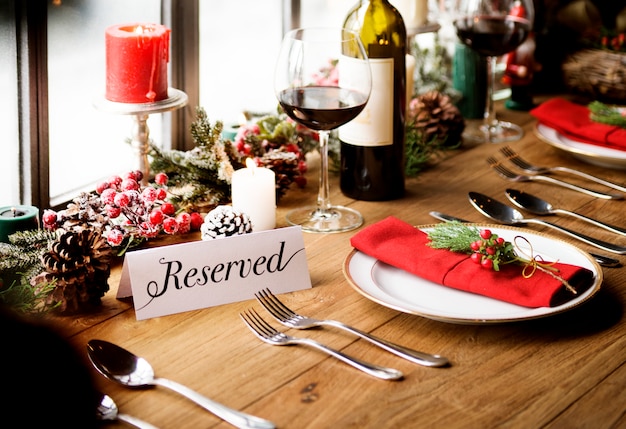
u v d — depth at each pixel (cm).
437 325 105
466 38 181
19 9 131
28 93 136
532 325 106
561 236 135
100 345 97
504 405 89
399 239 118
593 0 233
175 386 88
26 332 45
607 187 157
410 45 186
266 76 200
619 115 169
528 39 202
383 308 110
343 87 128
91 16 150
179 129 175
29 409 43
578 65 205
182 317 107
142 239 125
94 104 134
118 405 88
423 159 163
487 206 142
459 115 177
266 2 192
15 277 112
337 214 142
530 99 206
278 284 114
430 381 93
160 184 135
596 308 110
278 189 146
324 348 96
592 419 87
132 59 132
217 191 140
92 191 155
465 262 111
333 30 132
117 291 111
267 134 159
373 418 86
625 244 132
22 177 142
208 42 180
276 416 86
